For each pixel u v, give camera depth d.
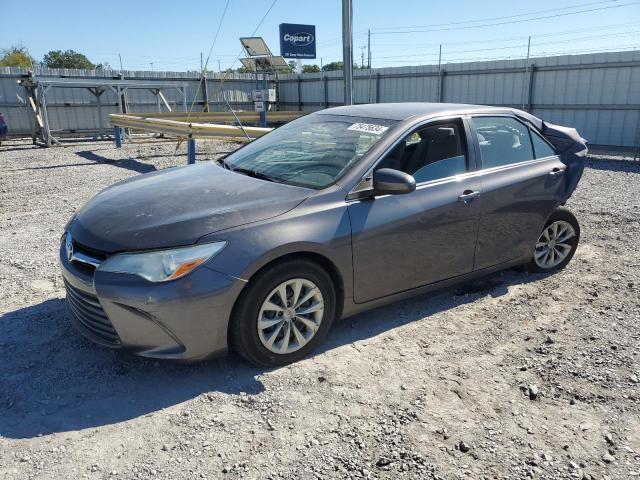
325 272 3.47
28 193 9.27
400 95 20.02
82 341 3.73
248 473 2.54
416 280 4.00
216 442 2.76
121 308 3.02
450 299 4.54
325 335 3.59
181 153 15.41
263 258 3.15
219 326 3.13
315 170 3.81
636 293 4.68
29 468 2.55
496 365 3.52
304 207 3.42
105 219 3.34
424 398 3.14
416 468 2.58
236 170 4.13
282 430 2.85
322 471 2.56
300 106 26.61
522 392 3.22
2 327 3.93
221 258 3.07
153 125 12.41
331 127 4.32
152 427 2.87
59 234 6.51
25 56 45.78
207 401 3.09
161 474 2.53
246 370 3.40
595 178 10.79
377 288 3.79
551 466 2.61
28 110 20.98
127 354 3.57
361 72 21.50
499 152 4.52
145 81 19.08
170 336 3.06
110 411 2.99
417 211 3.83
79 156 14.80
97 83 18.39
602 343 3.79
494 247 4.44
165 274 2.99
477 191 4.20
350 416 2.97
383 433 2.84
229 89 26.53
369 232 3.60
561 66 14.80
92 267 3.19
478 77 17.17
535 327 4.05
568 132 5.17
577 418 2.97
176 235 3.08
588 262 5.50
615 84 13.79
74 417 2.94
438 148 4.11
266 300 3.24
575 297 4.61
